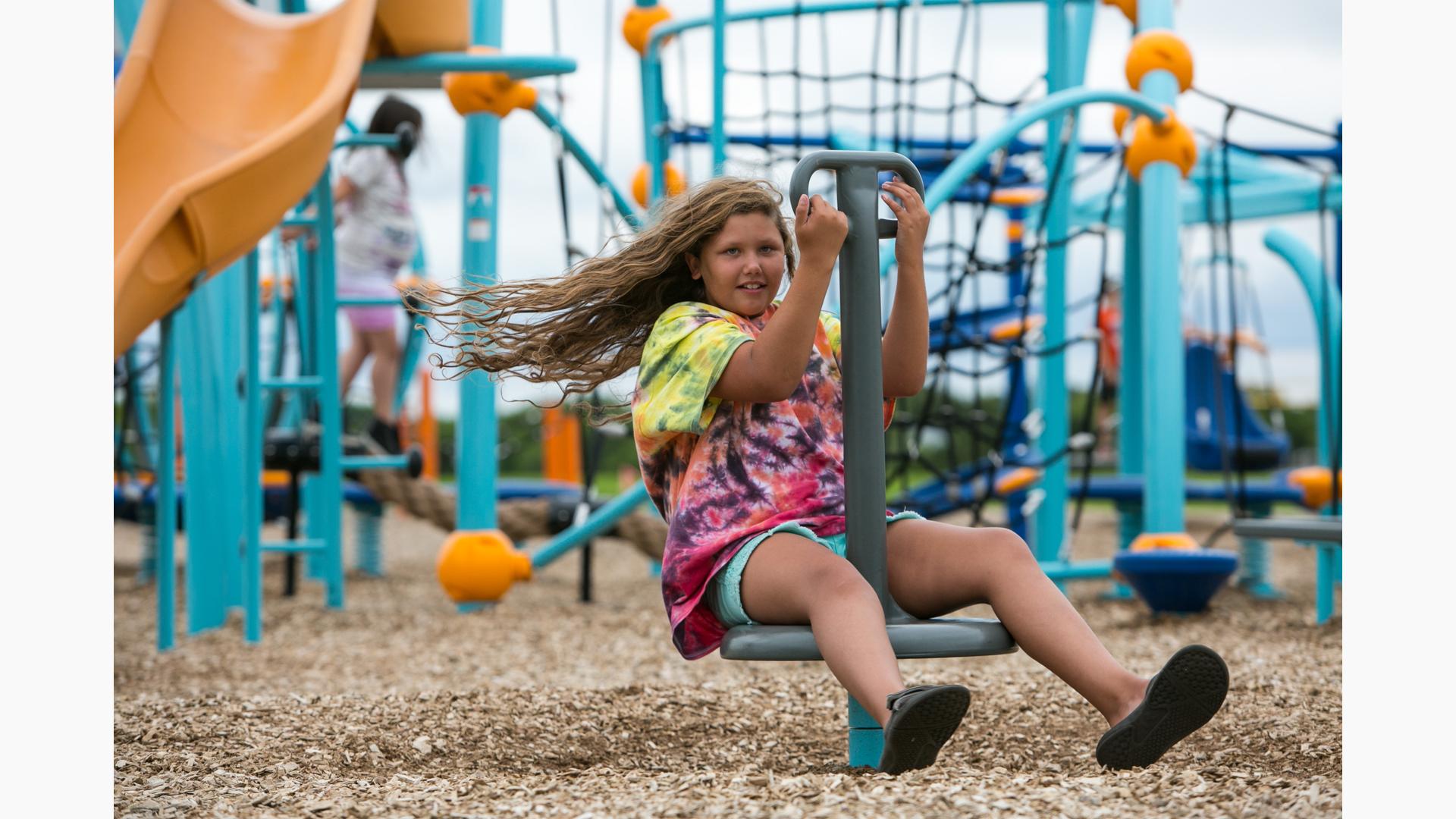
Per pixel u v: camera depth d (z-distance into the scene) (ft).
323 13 24.58
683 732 16.19
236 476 30.40
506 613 30.58
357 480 38.75
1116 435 60.08
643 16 35.65
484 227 29.91
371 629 28.27
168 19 22.98
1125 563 27.86
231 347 29.30
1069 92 27.09
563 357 14.32
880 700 10.77
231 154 21.65
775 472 12.78
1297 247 34.81
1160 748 11.39
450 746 15.10
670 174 35.37
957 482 33.58
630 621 29.19
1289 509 60.75
